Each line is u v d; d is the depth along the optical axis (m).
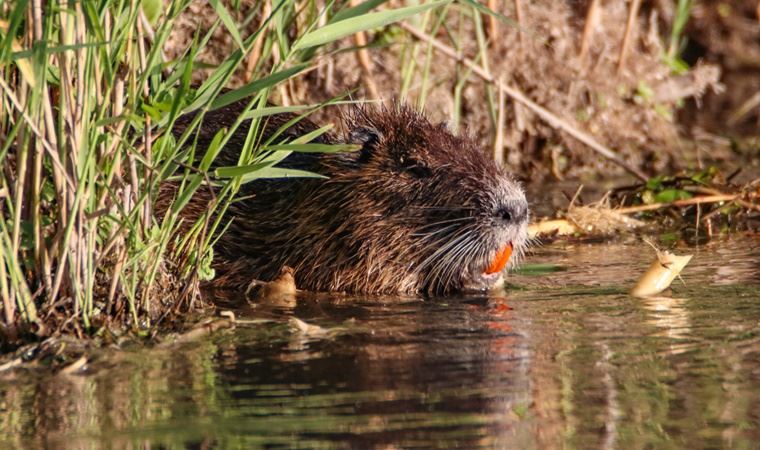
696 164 16.92
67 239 7.92
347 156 10.57
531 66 16.83
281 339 8.15
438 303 9.64
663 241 12.21
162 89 8.46
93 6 7.34
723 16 22.42
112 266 8.47
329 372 7.23
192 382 7.09
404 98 12.93
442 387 6.88
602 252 11.76
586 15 17.19
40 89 7.45
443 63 16.17
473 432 6.10
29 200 8.10
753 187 13.63
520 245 10.59
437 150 10.48
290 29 13.55
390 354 7.66
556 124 15.09
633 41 18.12
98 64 7.96
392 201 10.35
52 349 7.75
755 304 8.95
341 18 8.81
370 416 6.37
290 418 6.36
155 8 8.59
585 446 5.89
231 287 10.62
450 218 10.22
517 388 6.84
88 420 6.41
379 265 10.33
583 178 16.34
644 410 6.43
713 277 10.11
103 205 8.25
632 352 7.60
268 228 10.68
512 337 8.09
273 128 11.19
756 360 7.34
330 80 14.98
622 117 17.36
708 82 18.75
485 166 10.45
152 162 8.59
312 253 10.49
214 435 6.12
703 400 6.59
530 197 14.78
